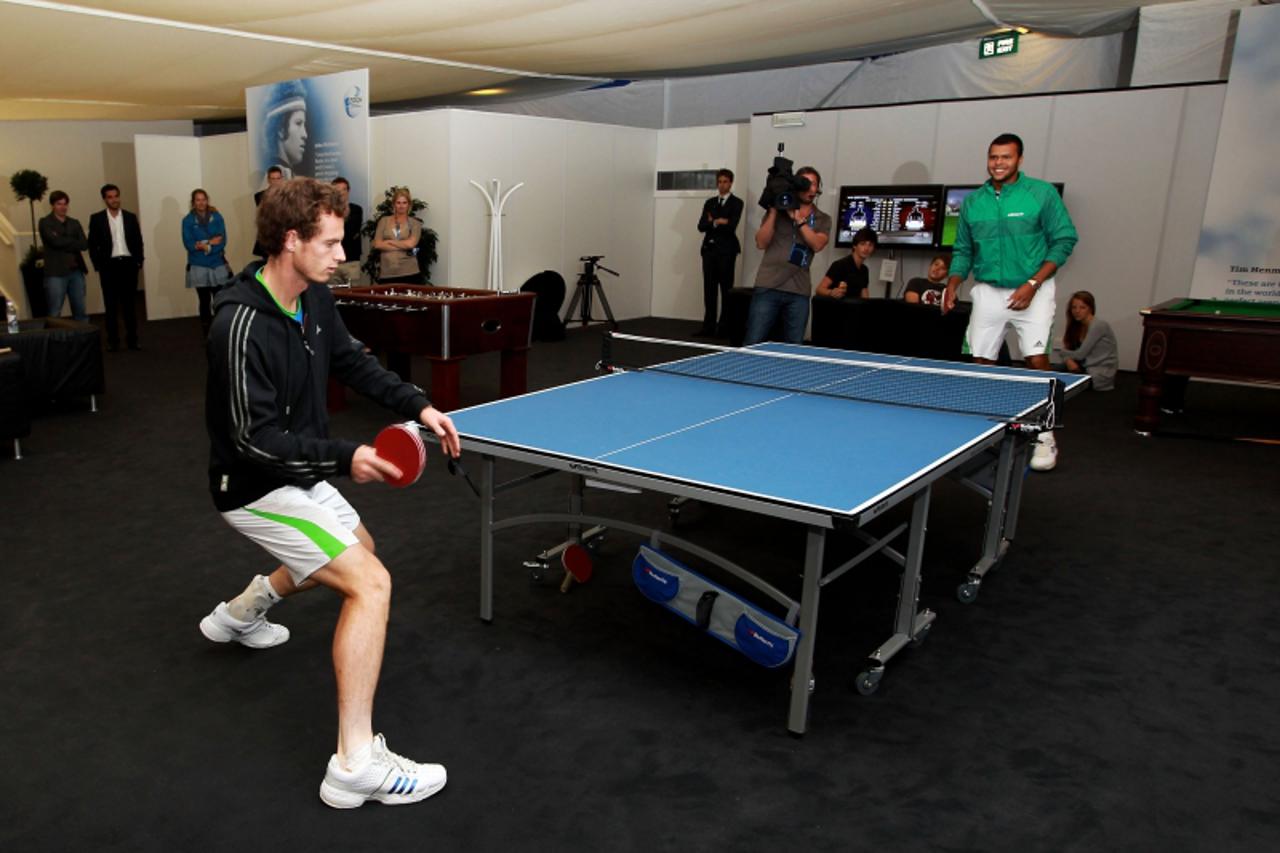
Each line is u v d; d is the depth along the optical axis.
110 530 3.57
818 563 2.13
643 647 2.69
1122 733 2.27
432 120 8.76
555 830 1.87
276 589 2.48
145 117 11.27
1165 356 5.36
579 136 9.89
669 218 10.93
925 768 2.11
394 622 2.82
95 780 2.00
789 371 3.77
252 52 7.30
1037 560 3.47
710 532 3.69
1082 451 5.14
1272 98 6.87
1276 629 2.88
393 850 1.79
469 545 3.48
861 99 9.66
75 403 5.97
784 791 2.01
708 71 9.45
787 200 5.32
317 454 1.81
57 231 7.94
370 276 8.28
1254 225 7.07
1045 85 8.59
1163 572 3.36
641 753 2.15
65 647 2.61
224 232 8.96
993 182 4.59
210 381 1.89
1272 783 2.07
